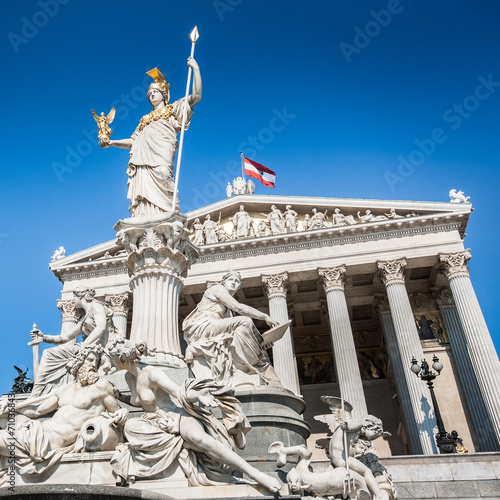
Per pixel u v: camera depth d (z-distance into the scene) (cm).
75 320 4156
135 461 655
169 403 705
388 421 4612
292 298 4641
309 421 4681
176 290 1084
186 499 595
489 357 3484
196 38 1322
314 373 4944
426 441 3297
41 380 965
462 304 3747
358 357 4997
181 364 955
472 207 4094
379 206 4266
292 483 722
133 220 1101
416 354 3606
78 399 734
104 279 4269
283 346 3756
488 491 1538
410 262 4100
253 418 873
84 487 516
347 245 4144
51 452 679
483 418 3906
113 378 912
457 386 4131
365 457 918
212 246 4206
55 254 4509
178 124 1253
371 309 4897
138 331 1014
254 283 4228
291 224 4266
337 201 4334
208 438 646
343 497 758
